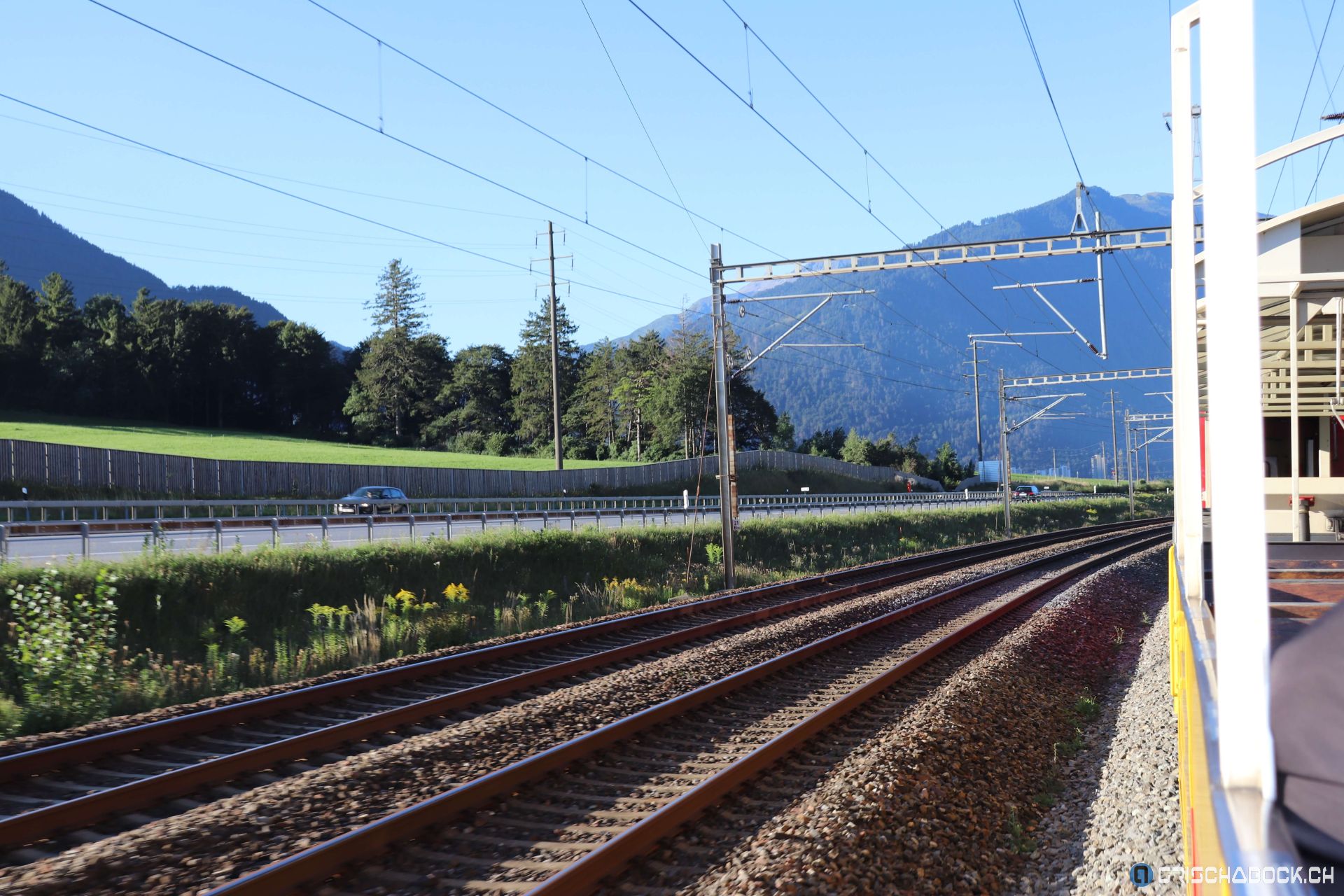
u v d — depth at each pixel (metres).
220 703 11.10
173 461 46.84
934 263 24.09
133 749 9.20
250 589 18.08
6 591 13.62
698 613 19.66
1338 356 12.70
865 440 129.62
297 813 7.17
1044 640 15.87
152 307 123.50
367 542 23.00
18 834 6.71
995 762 9.45
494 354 138.00
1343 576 9.83
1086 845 7.47
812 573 33.12
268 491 50.44
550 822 7.30
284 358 132.50
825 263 25.80
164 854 6.35
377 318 141.38
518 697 11.77
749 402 122.56
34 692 11.81
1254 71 2.29
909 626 17.66
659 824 6.66
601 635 16.64
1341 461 18.44
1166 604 24.47
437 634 17.73
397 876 6.16
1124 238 23.06
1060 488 142.12
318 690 11.20
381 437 132.25
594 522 37.12
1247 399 2.31
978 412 93.38
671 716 10.34
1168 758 8.91
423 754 8.70
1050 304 26.89
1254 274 2.28
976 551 39.28
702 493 75.00
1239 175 2.30
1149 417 84.06
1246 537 2.30
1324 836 2.18
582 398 131.50
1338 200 11.98
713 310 27.30
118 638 15.09
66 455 42.69
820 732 9.71
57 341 116.38
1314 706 2.29
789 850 6.25
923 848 6.90
